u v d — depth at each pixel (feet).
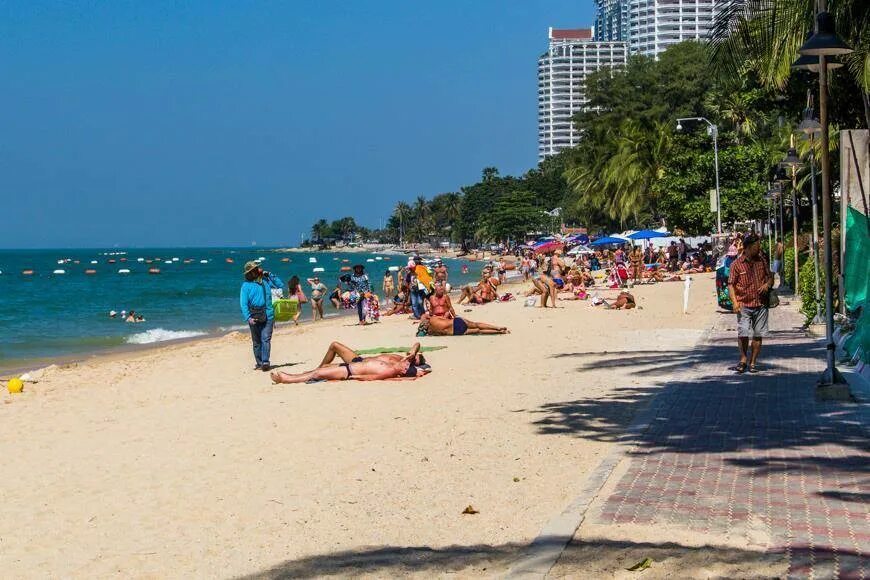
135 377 58.59
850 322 54.24
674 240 200.23
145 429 37.91
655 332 69.92
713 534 19.69
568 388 43.55
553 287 102.22
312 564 19.83
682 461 26.76
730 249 88.48
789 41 55.93
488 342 66.69
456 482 26.37
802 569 17.25
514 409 38.19
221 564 20.18
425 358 57.62
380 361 49.11
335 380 49.29
